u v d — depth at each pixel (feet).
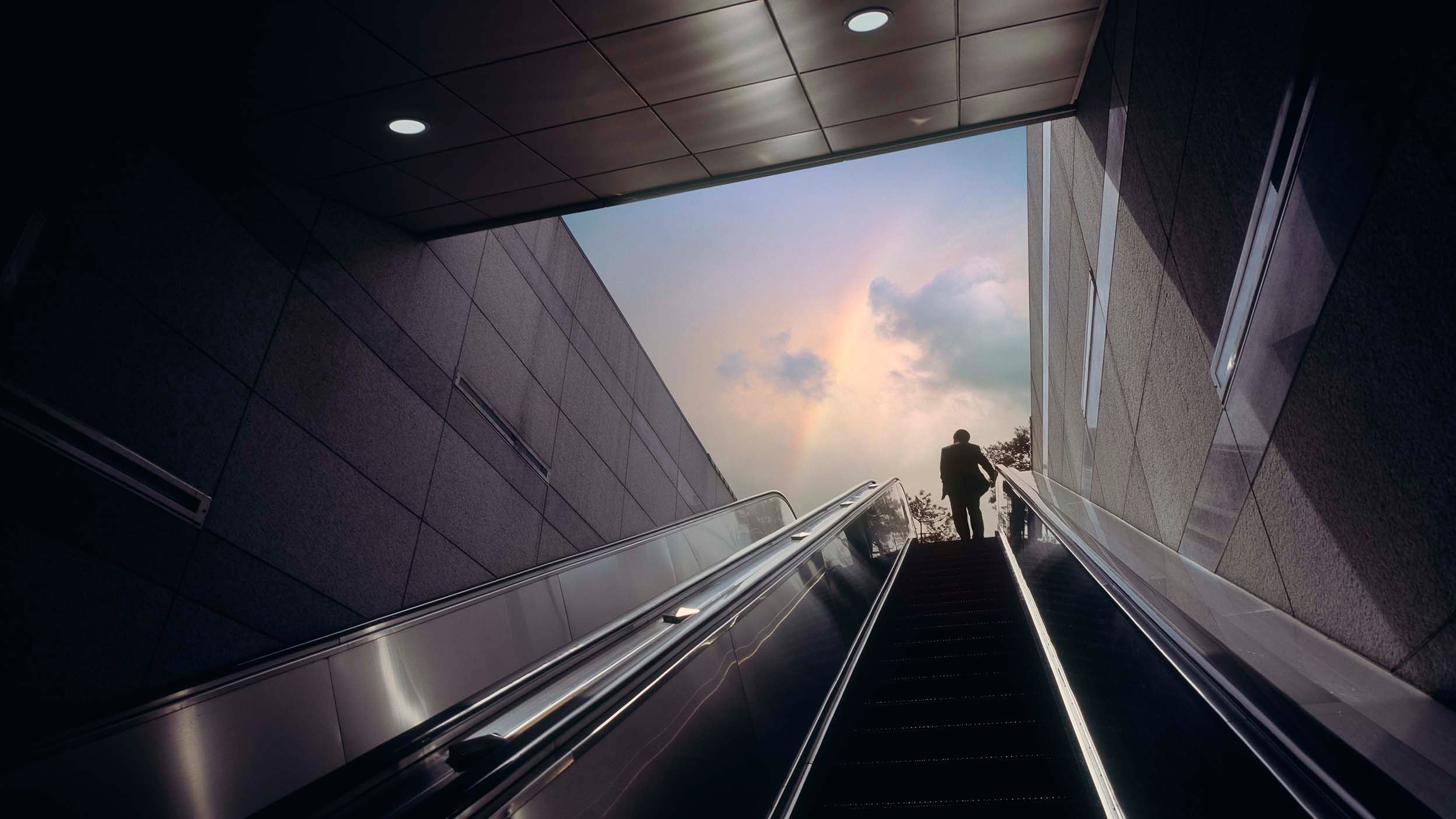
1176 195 12.85
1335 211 8.00
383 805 4.91
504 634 18.37
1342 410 8.59
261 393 14.48
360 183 17.19
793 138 17.66
